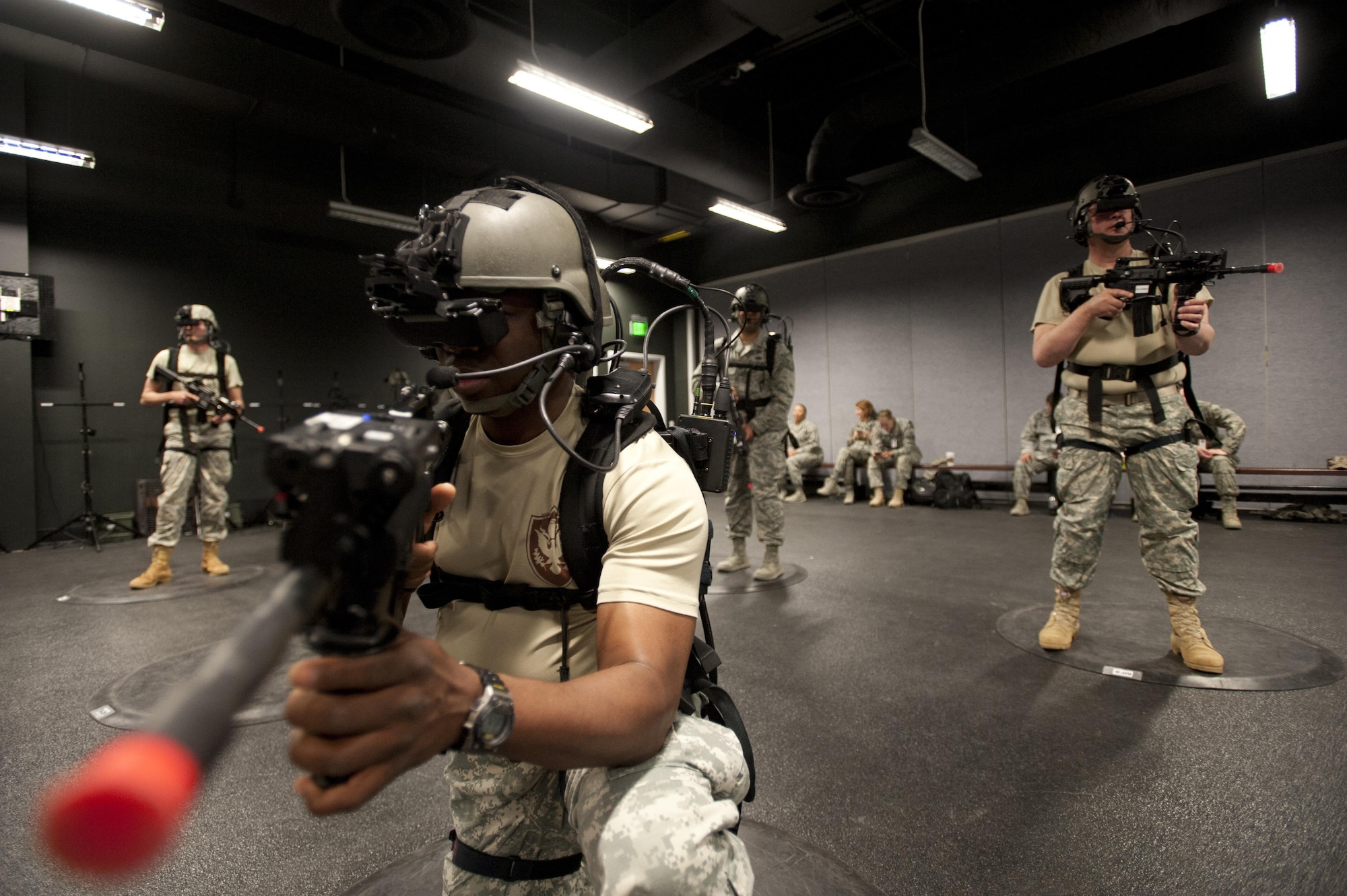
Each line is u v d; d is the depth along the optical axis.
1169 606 2.12
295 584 0.33
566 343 0.73
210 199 5.97
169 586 3.55
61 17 4.22
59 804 0.19
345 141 5.88
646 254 9.74
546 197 0.77
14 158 5.18
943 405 7.39
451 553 0.79
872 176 7.63
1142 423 2.05
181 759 0.21
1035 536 4.72
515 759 0.48
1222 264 1.83
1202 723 1.68
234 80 4.84
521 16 5.59
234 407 3.80
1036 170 6.67
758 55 5.87
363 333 7.17
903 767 1.53
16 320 5.17
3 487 5.18
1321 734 1.60
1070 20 4.79
